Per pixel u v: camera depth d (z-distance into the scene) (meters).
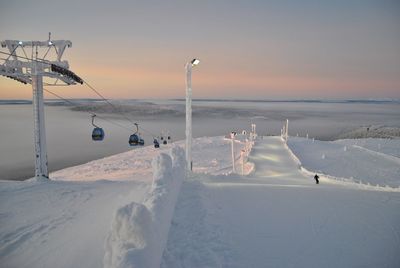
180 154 13.04
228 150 60.91
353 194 12.48
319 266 6.54
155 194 7.16
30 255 6.96
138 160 51.62
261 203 10.52
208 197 10.35
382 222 9.10
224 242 7.17
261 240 7.55
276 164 37.69
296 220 9.07
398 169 42.09
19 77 17.53
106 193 12.48
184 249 6.57
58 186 14.35
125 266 4.31
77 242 7.33
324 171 40.47
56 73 16.92
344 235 8.12
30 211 10.23
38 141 17.34
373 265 6.67
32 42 17.23
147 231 5.03
